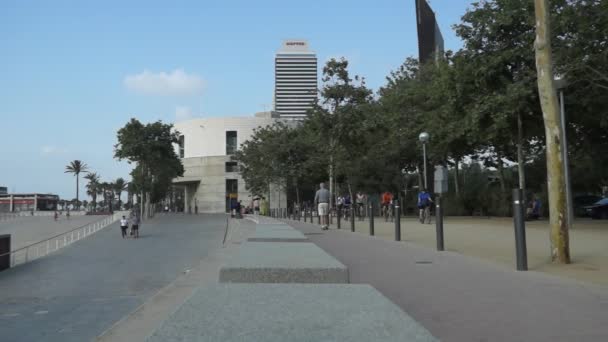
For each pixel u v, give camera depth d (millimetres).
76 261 21766
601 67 22172
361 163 44781
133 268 18422
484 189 41562
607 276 8820
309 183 61906
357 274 9180
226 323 3275
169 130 61469
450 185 53688
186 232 38406
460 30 26125
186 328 3146
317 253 7543
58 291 13195
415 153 41875
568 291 7461
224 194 100188
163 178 63219
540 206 31094
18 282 15375
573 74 22547
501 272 9344
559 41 22641
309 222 31781
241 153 70062
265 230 13188
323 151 39469
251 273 6027
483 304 6652
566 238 10500
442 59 31078
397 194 48500
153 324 6402
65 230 53469
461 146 31625
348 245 14781
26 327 8703
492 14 25344
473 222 27531
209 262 14227
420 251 13047
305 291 4355
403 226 24844
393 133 38250
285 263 6352
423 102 37094
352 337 2969
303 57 146000
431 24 55031
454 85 26938
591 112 25953
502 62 25000
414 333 3047
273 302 3912
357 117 35969
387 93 41938
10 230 54969
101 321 9180
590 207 33562
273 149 57531
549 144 10805
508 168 49438
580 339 5059
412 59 43062
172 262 20094
